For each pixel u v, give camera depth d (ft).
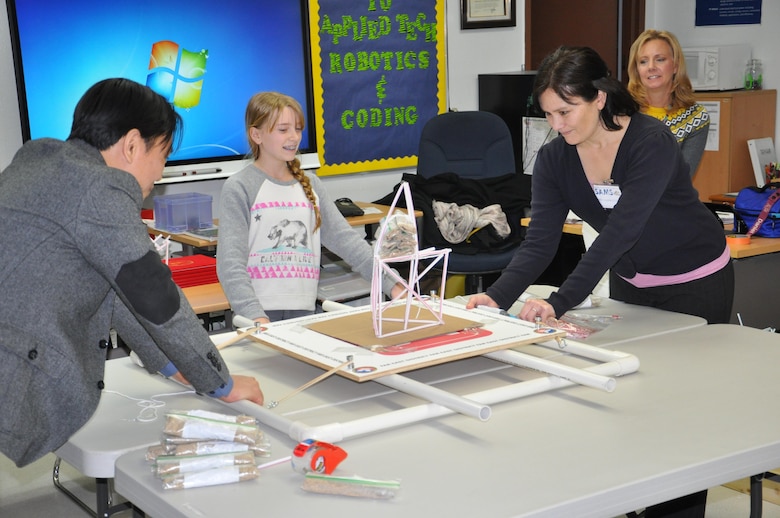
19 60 12.41
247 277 7.73
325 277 12.48
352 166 16.29
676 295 7.25
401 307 6.49
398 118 16.72
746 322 11.89
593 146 6.77
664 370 5.67
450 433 4.70
